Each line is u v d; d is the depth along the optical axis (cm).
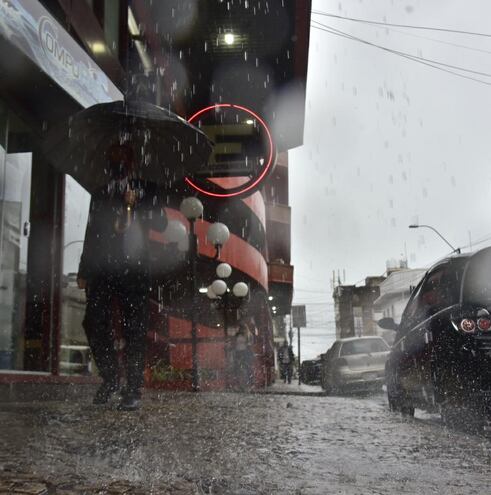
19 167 767
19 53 681
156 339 1909
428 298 638
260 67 1777
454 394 528
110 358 483
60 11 855
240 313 1877
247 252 2523
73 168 608
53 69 765
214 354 2066
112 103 541
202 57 1714
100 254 470
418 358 603
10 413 411
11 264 729
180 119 565
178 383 1505
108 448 280
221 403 606
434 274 663
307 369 3175
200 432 355
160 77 1630
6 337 709
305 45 1647
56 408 457
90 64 920
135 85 873
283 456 288
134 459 258
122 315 470
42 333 772
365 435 394
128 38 1273
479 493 224
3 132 739
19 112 779
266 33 1614
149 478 224
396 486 231
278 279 3634
